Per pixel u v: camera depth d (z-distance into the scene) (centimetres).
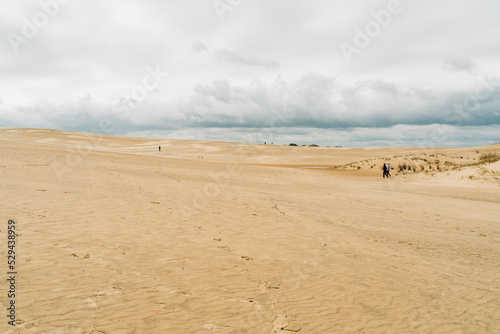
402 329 413
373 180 3328
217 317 397
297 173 3381
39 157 2322
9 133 9931
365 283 567
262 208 1223
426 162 5038
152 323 363
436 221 1294
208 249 677
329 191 2189
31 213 783
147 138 13638
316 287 529
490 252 855
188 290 467
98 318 359
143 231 752
